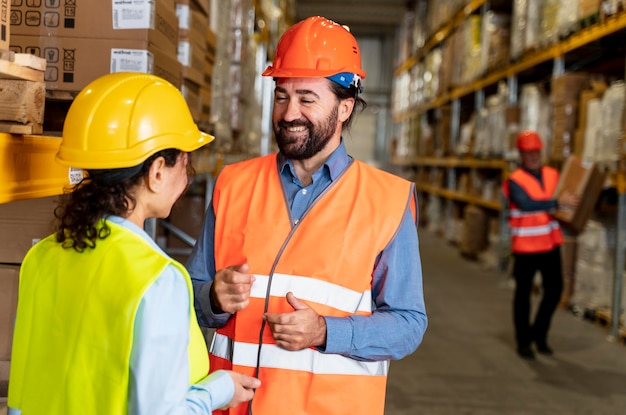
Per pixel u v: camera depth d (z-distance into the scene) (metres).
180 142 1.43
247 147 6.20
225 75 4.71
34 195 1.69
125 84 1.43
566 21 6.51
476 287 8.16
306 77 1.82
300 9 20.48
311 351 1.74
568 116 6.48
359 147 24.19
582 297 6.39
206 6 3.78
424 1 15.34
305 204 1.86
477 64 10.22
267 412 1.72
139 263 1.30
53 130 2.70
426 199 15.80
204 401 1.38
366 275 1.78
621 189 5.42
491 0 9.54
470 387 4.52
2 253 2.12
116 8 2.39
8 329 2.07
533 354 5.20
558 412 4.10
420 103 15.16
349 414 1.76
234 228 1.86
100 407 1.27
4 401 1.97
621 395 4.41
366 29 23.00
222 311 1.77
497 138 8.91
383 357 1.77
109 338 1.26
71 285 1.34
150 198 1.43
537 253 5.17
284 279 1.76
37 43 2.39
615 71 7.77
